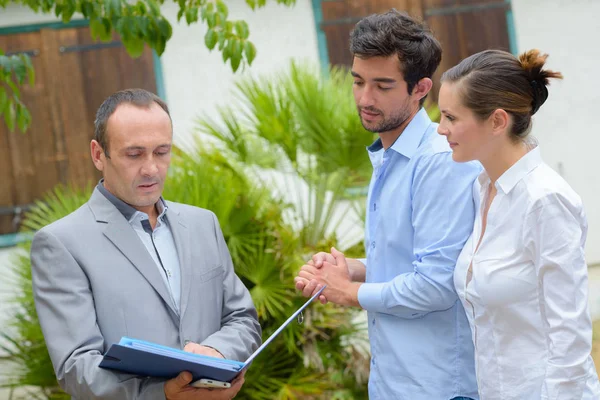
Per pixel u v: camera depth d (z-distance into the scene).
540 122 8.04
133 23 4.61
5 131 7.52
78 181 7.61
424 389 2.97
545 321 2.60
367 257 3.23
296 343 5.22
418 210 2.96
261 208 5.34
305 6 7.79
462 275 2.78
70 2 4.69
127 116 2.71
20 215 7.50
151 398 2.54
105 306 2.69
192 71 7.69
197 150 5.72
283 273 5.14
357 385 5.31
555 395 2.48
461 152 2.69
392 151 3.11
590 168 8.05
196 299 2.83
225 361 2.50
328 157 5.53
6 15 7.49
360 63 2.99
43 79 7.56
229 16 7.73
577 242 2.52
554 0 7.96
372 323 3.17
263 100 5.61
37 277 2.73
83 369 2.54
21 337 5.17
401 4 7.89
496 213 2.67
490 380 2.71
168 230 2.91
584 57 8.00
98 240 2.75
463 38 7.95
